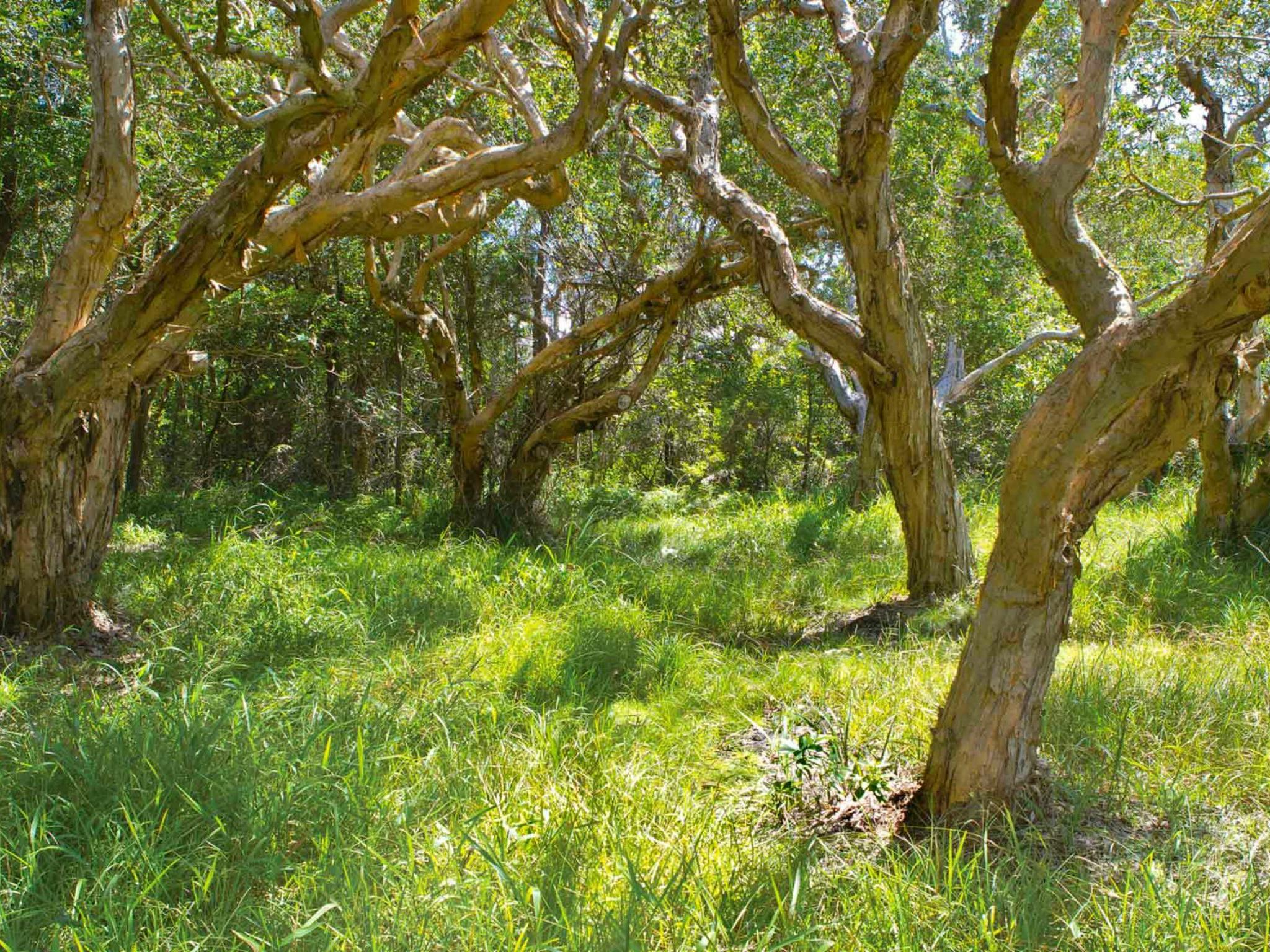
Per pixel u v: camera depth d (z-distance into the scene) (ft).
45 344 18.53
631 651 17.98
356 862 9.66
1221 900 9.46
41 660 17.02
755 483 70.95
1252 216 8.81
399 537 32.45
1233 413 27.58
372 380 48.73
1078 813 11.02
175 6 25.90
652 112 36.50
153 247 34.04
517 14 29.94
